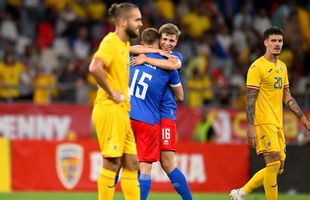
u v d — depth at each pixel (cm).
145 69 3281
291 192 5231
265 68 3400
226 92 6356
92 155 5156
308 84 6875
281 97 3459
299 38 8044
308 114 6119
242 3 8319
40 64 6862
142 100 3266
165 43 3375
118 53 2823
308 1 8562
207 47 7469
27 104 5797
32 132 5794
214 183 5300
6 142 5072
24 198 4519
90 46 7306
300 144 5409
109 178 2852
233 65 7475
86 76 6581
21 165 5078
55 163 5112
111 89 2800
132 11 2842
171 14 7906
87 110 5900
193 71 6681
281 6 8181
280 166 3472
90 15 7631
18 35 7281
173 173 3344
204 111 5969
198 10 7869
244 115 6091
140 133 3250
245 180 5306
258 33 8019
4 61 6444
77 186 5119
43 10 7506
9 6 7375
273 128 3400
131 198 2905
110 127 2822
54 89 6241
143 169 3253
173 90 3362
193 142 5384
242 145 5325
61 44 7256
